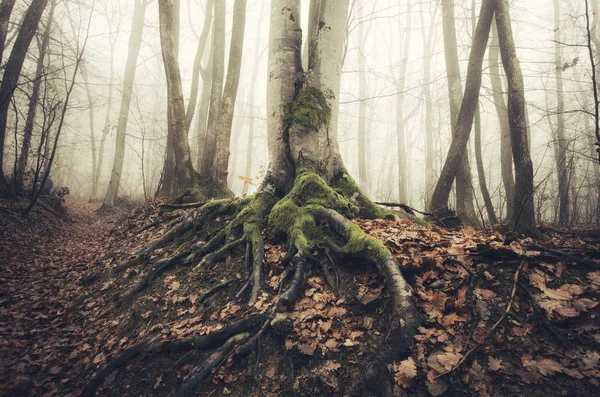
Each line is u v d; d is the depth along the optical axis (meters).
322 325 2.88
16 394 3.12
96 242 8.57
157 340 3.22
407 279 3.07
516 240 3.41
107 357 3.36
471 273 2.93
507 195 10.91
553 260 2.99
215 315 3.40
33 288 5.60
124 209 17.80
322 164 5.24
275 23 5.94
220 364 2.78
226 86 10.80
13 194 10.97
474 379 2.16
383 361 2.40
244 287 3.60
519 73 5.77
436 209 7.63
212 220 5.56
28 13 10.84
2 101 9.84
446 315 2.64
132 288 4.58
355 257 3.44
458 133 7.73
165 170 12.53
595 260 2.99
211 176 10.69
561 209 8.72
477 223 7.74
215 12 12.29
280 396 2.46
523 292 2.70
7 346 3.86
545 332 2.38
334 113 5.65
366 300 2.98
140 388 2.86
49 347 3.81
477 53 7.58
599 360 2.08
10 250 7.46
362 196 5.18
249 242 4.28
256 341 2.87
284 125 5.32
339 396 2.33
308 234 3.98
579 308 2.44
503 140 11.29
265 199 5.02
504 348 2.32
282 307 3.13
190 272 4.35
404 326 2.54
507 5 6.15
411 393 2.19
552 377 2.08
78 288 5.34
